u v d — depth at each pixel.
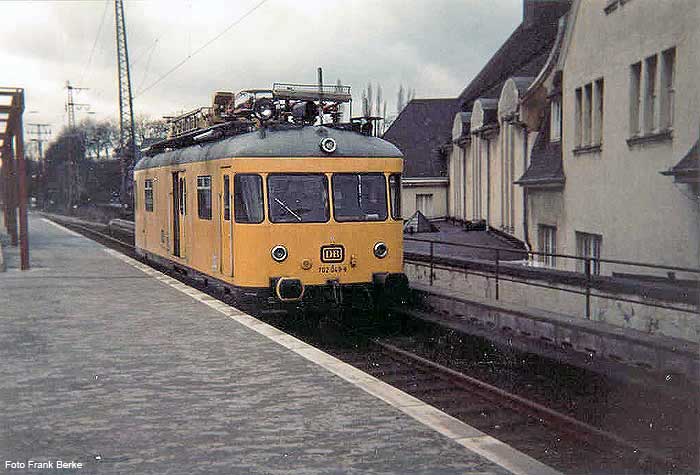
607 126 15.23
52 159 106.38
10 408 6.82
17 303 13.80
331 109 13.84
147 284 16.77
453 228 32.12
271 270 12.44
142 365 8.56
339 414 6.56
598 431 6.88
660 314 10.43
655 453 6.29
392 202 13.28
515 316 11.64
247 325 11.25
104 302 13.86
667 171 11.69
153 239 19.77
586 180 16.39
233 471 5.20
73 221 65.56
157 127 21.06
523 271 13.84
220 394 7.26
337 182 12.88
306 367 8.41
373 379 7.84
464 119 33.91
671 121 12.95
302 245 12.59
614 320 11.54
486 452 5.56
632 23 14.11
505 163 25.27
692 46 12.05
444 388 9.20
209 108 16.11
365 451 5.59
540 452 6.68
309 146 12.77
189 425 6.27
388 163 13.27
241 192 12.52
